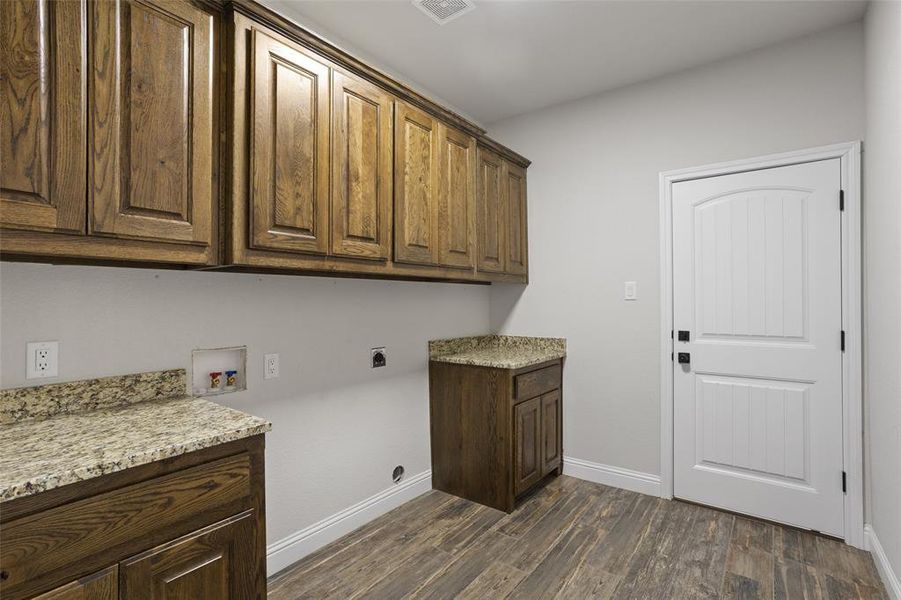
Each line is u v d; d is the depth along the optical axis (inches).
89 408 58.4
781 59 95.1
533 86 114.7
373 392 99.4
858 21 87.4
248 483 50.6
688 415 106.0
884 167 73.0
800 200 93.4
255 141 60.1
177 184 53.9
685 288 106.4
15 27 42.1
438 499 108.7
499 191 117.3
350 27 88.7
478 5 82.4
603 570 79.7
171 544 44.1
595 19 86.4
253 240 59.9
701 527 94.4
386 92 82.0
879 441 78.0
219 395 72.7
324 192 69.8
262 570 51.4
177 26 54.2
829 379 90.1
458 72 107.3
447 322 121.6
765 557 83.2
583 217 121.4
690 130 105.9
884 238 73.5
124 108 49.5
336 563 82.0
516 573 79.0
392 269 83.1
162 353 66.3
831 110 90.0
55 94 44.5
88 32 46.8
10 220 41.7
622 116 115.2
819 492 90.9
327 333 89.8
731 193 100.9
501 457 102.6
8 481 35.2
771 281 96.3
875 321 79.9
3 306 52.7
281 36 63.9
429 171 91.7
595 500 107.4
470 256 104.0
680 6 82.7
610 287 117.0
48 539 37.0
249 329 76.9
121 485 41.2
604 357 117.7
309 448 86.0
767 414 96.7
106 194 47.9
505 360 106.3
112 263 57.1
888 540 73.0
